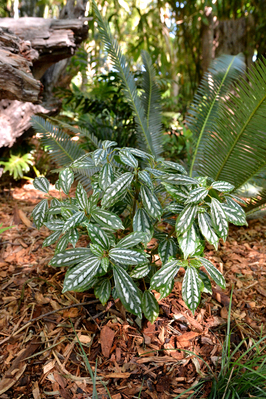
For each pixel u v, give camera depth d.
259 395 0.60
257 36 2.24
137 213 0.66
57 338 0.72
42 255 1.02
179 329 0.76
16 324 0.75
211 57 2.22
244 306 0.86
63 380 0.64
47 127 1.15
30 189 1.59
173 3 2.16
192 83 2.45
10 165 1.53
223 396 0.58
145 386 0.64
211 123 1.22
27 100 0.97
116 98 1.64
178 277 0.93
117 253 0.60
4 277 0.92
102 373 0.65
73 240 0.63
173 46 2.71
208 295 0.88
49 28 1.35
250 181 1.20
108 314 0.78
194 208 0.58
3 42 1.03
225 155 1.04
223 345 0.70
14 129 1.45
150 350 0.71
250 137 0.97
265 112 0.90
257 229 1.29
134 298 0.61
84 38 1.49
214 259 1.07
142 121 1.21
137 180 0.64
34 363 0.67
